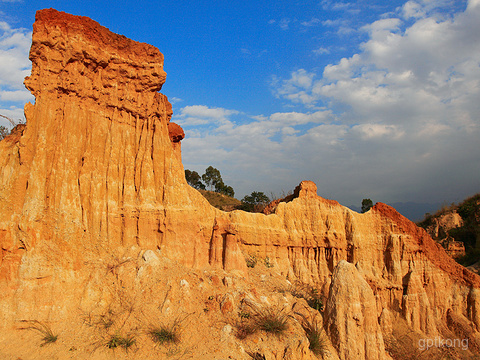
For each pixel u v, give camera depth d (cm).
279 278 3162
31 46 2289
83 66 2406
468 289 3847
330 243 3569
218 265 2791
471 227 7188
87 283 2097
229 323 2245
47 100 2250
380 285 3550
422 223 8412
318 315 2694
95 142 2425
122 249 2369
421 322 3509
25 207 2042
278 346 2191
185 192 2727
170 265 2423
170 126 3344
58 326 1902
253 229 3309
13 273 1950
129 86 2648
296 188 3988
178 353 1942
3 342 1786
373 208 3934
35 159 2134
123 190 2486
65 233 2106
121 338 1902
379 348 2702
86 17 2431
